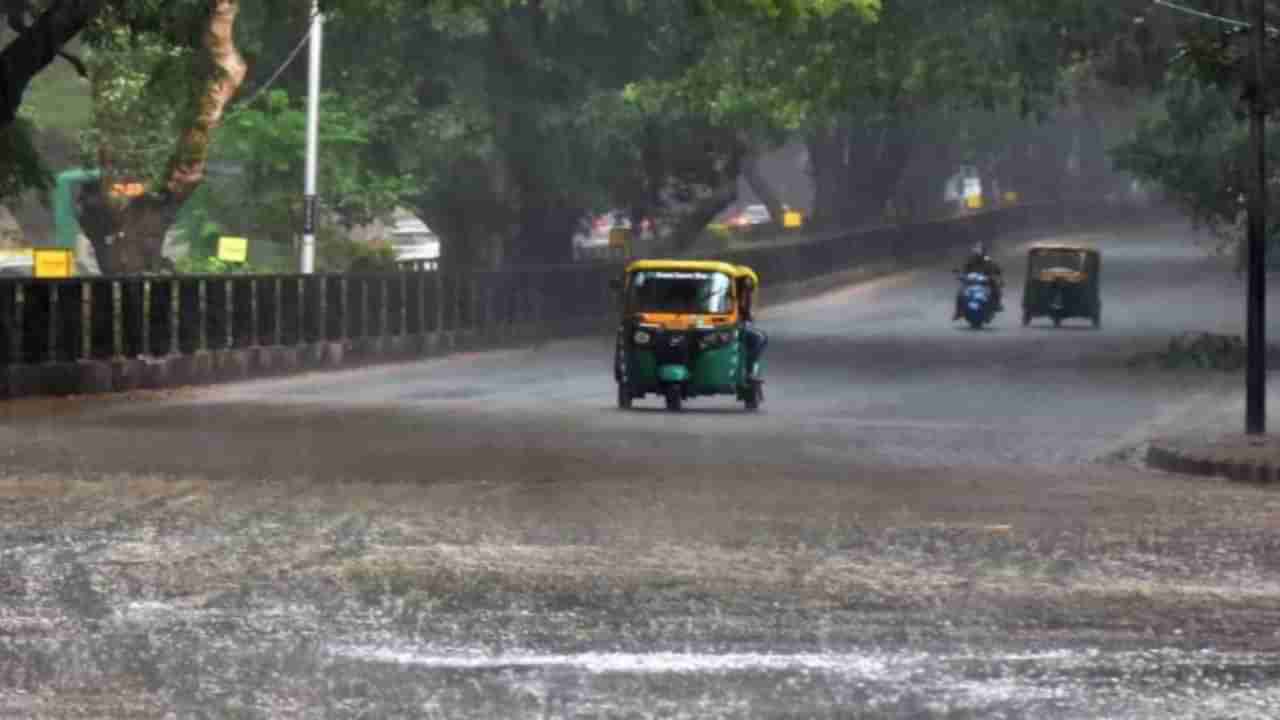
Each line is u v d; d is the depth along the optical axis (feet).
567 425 138.82
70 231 284.41
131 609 58.65
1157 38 212.64
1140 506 92.58
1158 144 236.22
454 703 45.80
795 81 247.50
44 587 62.75
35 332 166.30
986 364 222.89
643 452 117.29
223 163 251.19
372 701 45.96
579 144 272.51
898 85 240.32
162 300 183.11
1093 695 47.50
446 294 243.19
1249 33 134.51
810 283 369.91
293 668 49.88
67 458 108.06
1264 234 126.62
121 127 215.10
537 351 250.57
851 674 49.88
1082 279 290.97
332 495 90.68
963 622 58.23
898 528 81.51
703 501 90.63
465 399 169.58
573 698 46.50
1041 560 72.33
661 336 156.76
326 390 181.27
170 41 158.40
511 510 85.56
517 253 288.71
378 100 256.11
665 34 271.28
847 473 106.63
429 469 104.47
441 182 273.13
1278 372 213.66
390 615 58.08
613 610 59.57
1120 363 226.58
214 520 80.53
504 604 60.39
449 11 199.93
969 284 287.89
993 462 116.47
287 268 255.09
